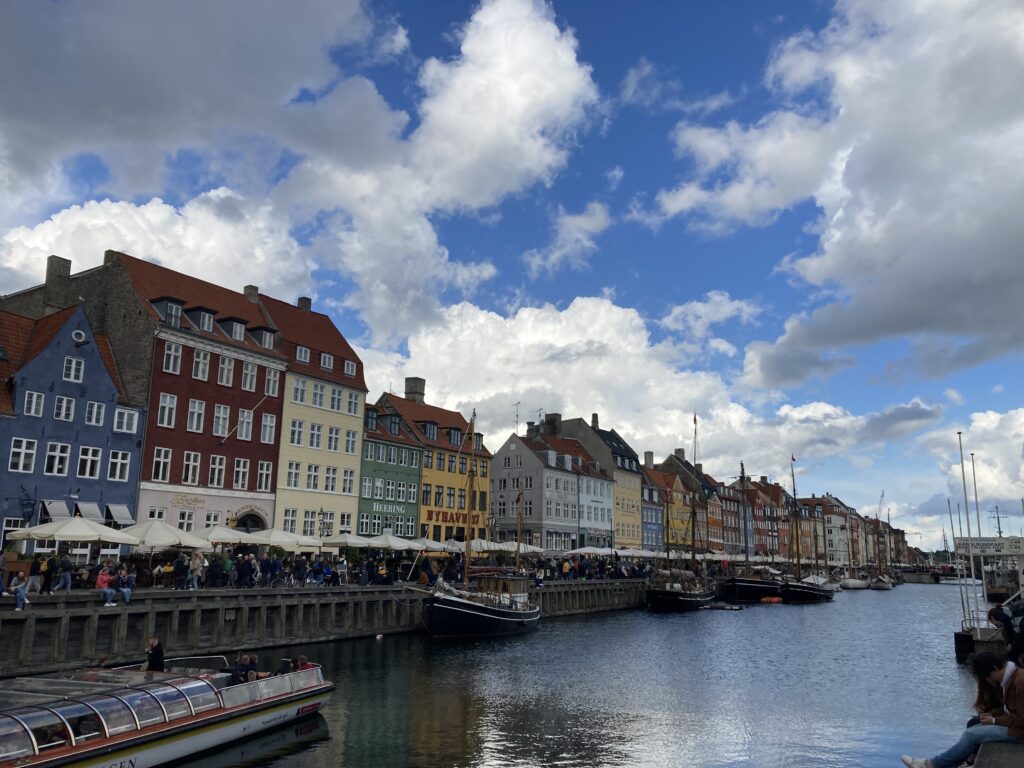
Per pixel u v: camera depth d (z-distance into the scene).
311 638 36.97
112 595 28.47
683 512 116.81
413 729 22.02
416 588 40.91
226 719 19.22
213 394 48.38
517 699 26.66
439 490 69.88
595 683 30.30
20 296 47.12
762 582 81.88
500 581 45.53
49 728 15.45
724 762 19.64
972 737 10.81
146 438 43.91
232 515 49.03
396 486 64.50
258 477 51.25
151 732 17.12
